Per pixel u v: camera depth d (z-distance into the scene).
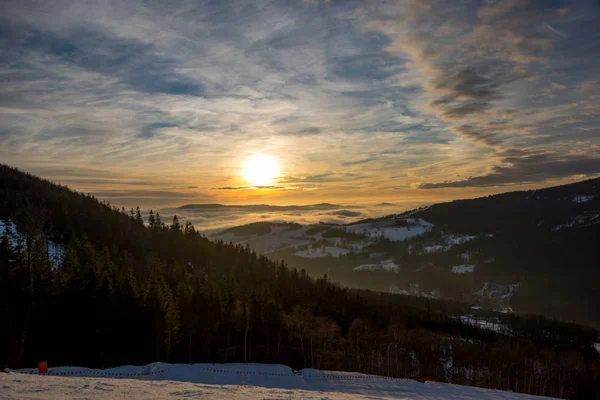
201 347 59.75
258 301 66.69
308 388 39.12
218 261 128.75
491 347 87.88
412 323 99.06
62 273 52.47
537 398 36.81
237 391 21.25
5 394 14.80
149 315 53.50
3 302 43.94
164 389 19.89
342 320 79.31
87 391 17.08
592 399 72.56
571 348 114.12
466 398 35.59
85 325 50.06
